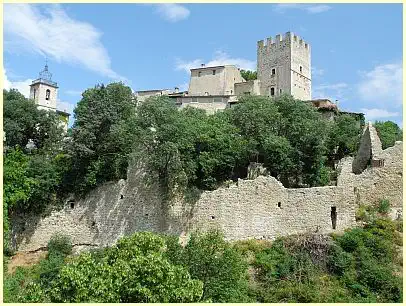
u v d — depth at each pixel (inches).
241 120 2094.0
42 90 3449.8
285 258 1499.8
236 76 3353.8
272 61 3378.4
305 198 1659.7
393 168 1748.3
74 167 1899.6
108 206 1822.1
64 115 3275.1
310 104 2378.2
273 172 1923.0
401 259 1473.9
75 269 1032.2
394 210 1695.4
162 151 1727.4
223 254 1273.4
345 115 2539.4
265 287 1396.4
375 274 1396.4
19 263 1744.6
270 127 2086.6
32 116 2107.5
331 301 1327.5
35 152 2086.6
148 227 1747.0
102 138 1911.9
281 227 1651.1
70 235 1828.2
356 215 1668.3
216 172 1876.2
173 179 1748.3
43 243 1827.0
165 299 989.8
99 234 1804.9
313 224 1637.6
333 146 2301.9
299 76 3334.2
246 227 1657.2
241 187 1684.3
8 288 1475.1
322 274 1443.2
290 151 1919.3
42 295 1032.2
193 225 1692.9
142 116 1797.5
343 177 1669.5
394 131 2623.0
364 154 1975.9
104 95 1980.8
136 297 995.3
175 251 1263.5
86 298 985.5
